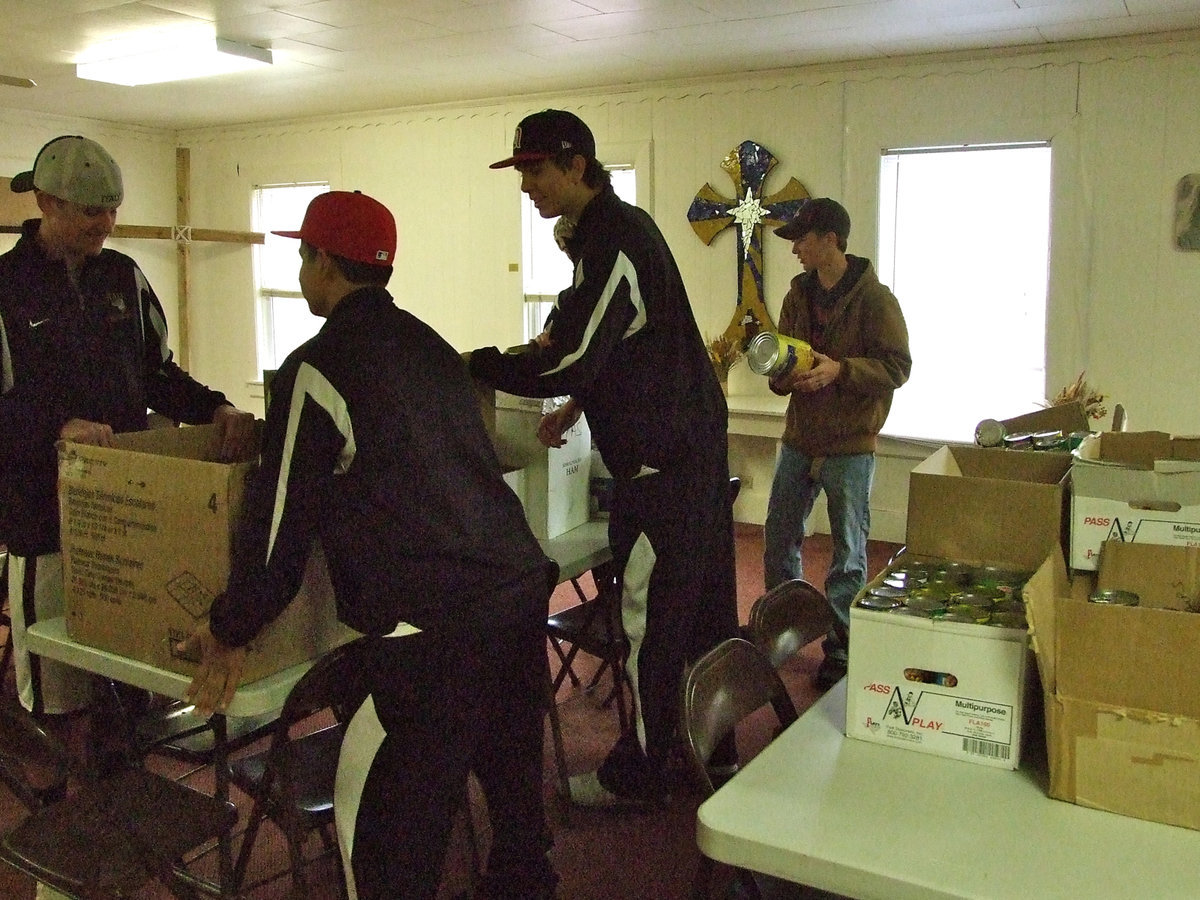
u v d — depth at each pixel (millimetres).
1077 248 4789
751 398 5629
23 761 1765
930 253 5270
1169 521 1596
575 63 5277
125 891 1676
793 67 5336
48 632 1896
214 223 7789
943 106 5004
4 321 2182
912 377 5418
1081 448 1875
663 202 5852
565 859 2449
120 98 6391
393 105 6637
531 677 1923
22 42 4844
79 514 1799
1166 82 4508
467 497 1701
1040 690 1413
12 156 6852
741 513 5871
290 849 1761
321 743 2123
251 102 6531
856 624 1436
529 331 6566
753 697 1759
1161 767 1209
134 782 1919
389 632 1644
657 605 2297
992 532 1715
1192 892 1083
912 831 1209
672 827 2592
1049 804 1270
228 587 1571
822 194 5371
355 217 1676
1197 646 1172
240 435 2168
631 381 2191
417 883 1713
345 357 1592
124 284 2375
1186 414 4668
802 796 1292
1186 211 4531
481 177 6516
